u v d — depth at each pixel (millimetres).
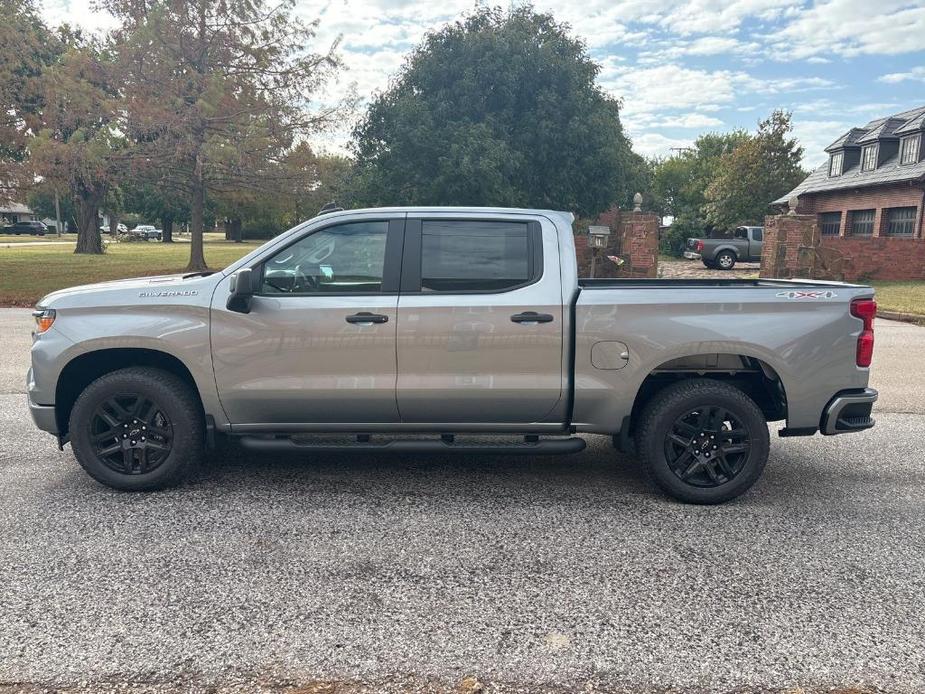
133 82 21000
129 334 4391
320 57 21703
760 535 4035
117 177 22234
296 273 4484
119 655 2801
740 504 4539
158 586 3357
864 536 4031
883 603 3270
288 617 3098
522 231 4516
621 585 3424
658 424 4430
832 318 4395
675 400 4418
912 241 22891
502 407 4488
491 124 20547
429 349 4395
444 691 2609
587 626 3053
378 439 4727
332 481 4891
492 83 20891
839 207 30484
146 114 20406
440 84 21359
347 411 4512
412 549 3805
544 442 4582
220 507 4371
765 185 37656
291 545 3834
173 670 2711
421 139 20234
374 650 2859
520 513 4344
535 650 2869
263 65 21562
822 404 4453
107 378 4465
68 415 4711
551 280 4434
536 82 21094
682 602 3264
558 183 21734
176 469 4539
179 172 23984
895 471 5242
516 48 20641
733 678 2697
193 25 21422
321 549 3789
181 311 4414
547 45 20969
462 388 4418
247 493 4625
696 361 4629
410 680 2668
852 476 5121
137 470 4562
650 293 4395
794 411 4453
